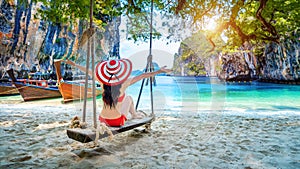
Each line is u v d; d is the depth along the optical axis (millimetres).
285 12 6844
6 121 4426
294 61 20578
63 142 2963
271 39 8141
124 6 5410
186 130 3496
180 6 5273
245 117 5180
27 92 8820
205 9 5871
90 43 2404
